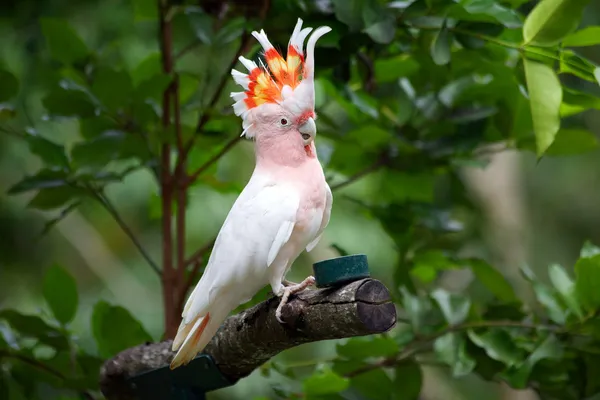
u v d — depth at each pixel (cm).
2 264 1474
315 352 1438
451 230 920
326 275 541
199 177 945
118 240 1619
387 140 888
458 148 878
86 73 897
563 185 1616
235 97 619
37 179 798
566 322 782
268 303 600
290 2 802
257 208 594
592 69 660
